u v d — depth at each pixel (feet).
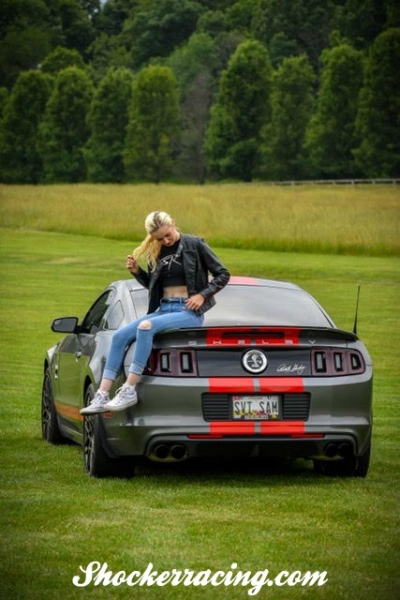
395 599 37.01
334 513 49.60
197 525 47.09
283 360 55.31
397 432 75.66
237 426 54.39
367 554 42.55
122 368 55.83
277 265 252.42
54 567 40.55
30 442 70.59
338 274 234.99
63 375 66.95
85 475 58.90
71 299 183.01
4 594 37.40
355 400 56.03
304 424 54.90
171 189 587.68
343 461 58.80
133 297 61.05
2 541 44.24
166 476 59.00
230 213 349.20
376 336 140.26
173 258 56.39
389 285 214.07
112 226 346.95
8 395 92.22
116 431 55.62
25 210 391.45
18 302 176.96
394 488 56.03
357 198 455.22
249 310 59.67
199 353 54.95
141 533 45.57
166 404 54.44
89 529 46.24
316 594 37.58
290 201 418.72
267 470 61.46
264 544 43.96
